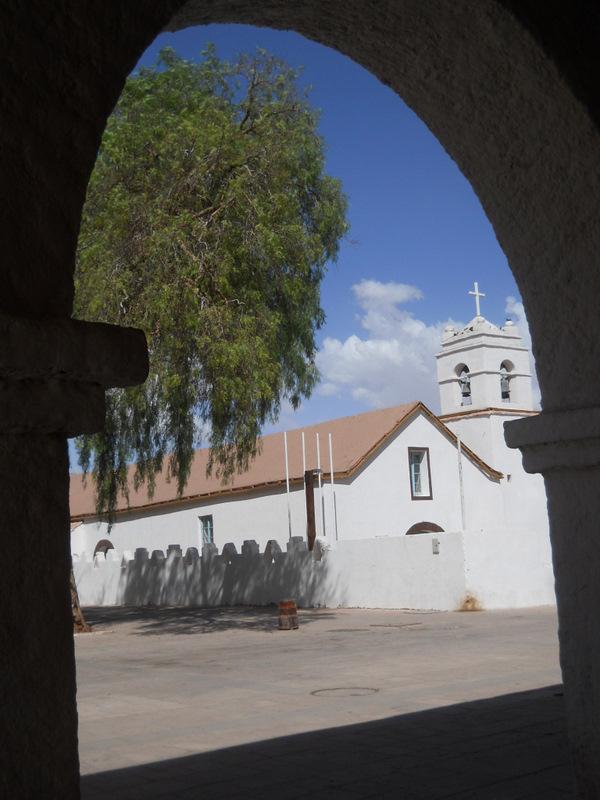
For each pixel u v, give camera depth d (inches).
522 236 150.0
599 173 137.7
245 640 697.6
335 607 976.9
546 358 149.5
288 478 1288.1
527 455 147.2
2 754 79.4
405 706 342.3
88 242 764.0
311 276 837.8
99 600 1339.8
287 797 215.9
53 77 87.5
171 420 787.4
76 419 86.0
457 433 1581.0
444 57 141.3
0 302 81.9
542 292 148.9
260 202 745.0
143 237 728.3
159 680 471.8
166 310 706.2
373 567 938.7
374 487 1347.2
